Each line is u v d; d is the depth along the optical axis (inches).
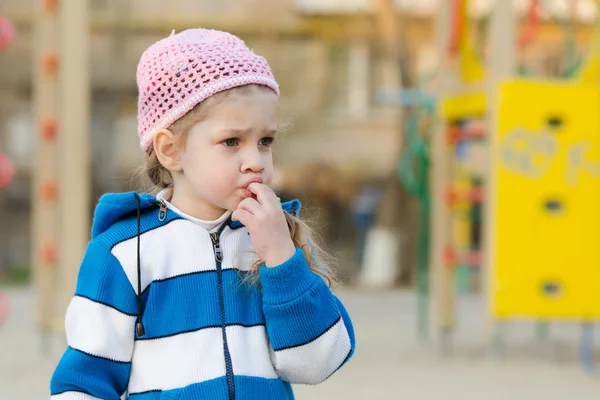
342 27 925.2
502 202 366.3
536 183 367.2
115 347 119.0
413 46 908.6
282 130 145.7
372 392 330.0
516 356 422.0
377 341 467.2
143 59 127.6
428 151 483.5
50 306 419.8
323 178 1114.1
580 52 607.2
